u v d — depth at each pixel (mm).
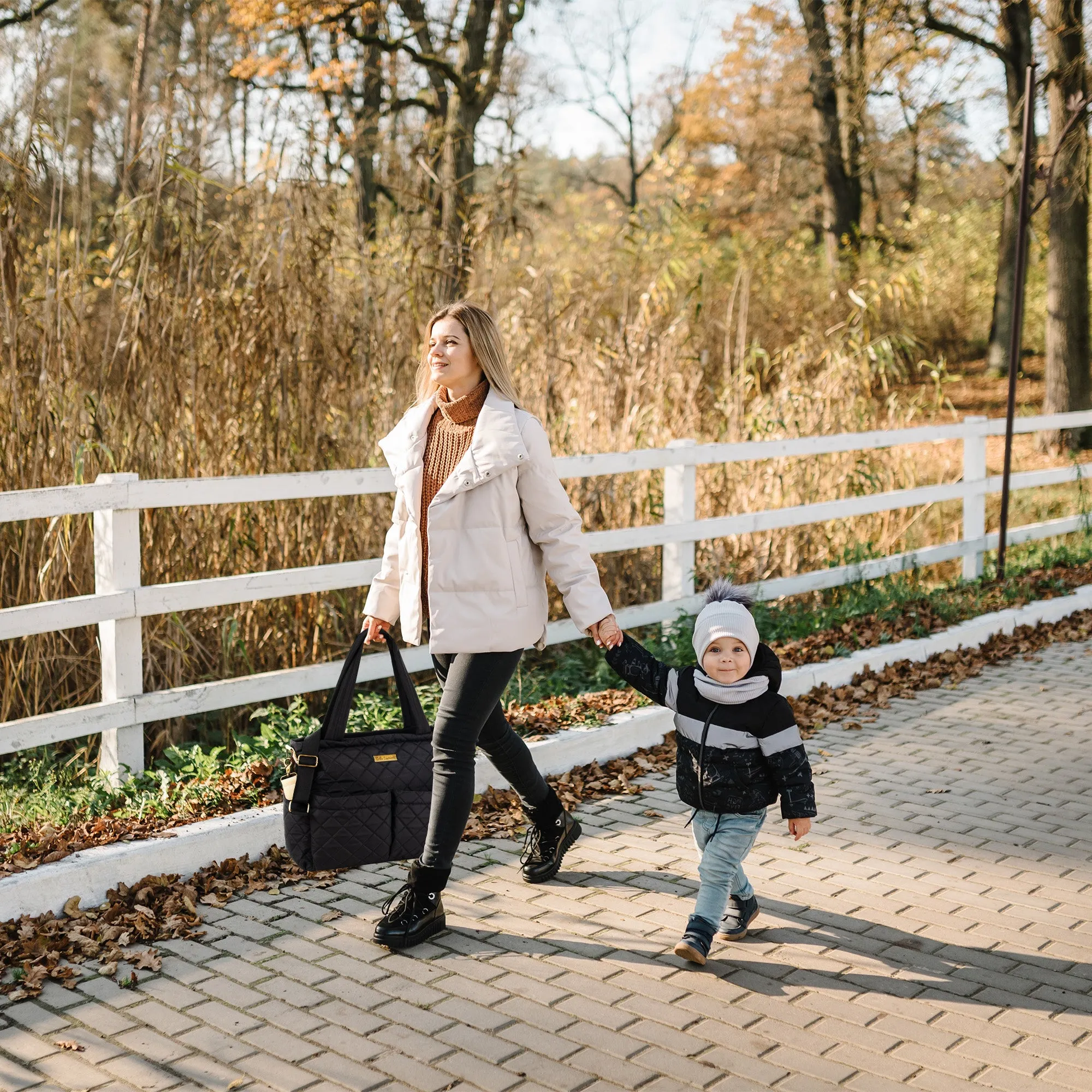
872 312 11078
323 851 3781
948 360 25750
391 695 6504
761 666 3646
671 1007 3355
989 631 8234
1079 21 16531
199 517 6105
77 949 3625
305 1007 3334
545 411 8125
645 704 5984
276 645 6285
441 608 3695
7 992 3375
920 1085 2963
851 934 3855
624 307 9453
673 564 7371
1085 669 7551
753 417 9602
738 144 28141
